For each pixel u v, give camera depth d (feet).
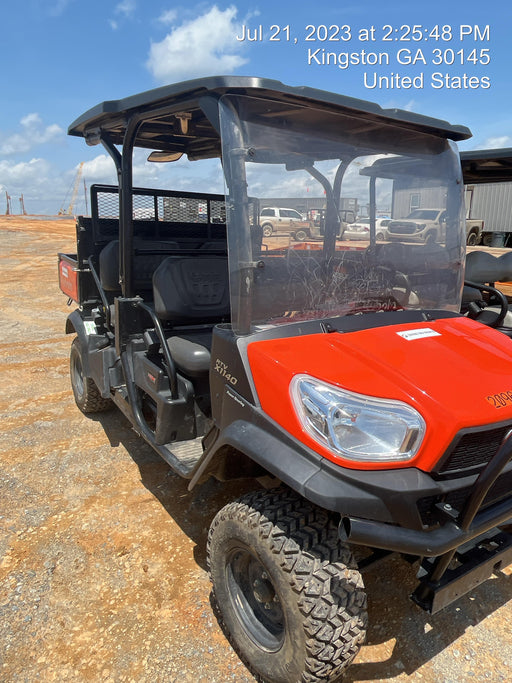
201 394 9.77
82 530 9.97
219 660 7.18
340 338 7.21
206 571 8.91
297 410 6.05
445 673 7.02
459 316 8.83
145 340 10.58
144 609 8.06
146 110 8.72
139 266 12.96
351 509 5.48
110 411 15.67
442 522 5.95
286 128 7.16
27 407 16.06
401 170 8.34
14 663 7.09
